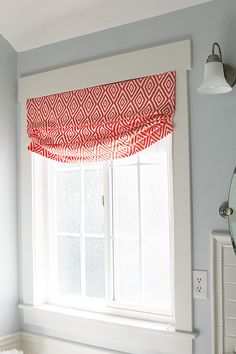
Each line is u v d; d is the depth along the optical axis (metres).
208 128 2.03
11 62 2.69
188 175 2.07
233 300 1.96
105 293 2.47
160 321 2.26
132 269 2.38
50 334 2.56
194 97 2.07
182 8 2.10
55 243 2.68
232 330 1.96
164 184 2.29
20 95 2.68
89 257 2.56
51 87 2.53
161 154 2.30
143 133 2.16
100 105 2.33
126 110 2.24
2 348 2.56
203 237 2.04
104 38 2.35
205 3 2.04
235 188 1.89
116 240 2.43
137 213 2.37
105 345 2.35
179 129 2.09
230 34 1.98
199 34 2.06
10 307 2.64
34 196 2.64
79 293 2.59
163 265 2.29
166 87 2.12
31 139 2.60
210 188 2.03
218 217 2.01
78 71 2.41
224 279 1.97
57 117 2.50
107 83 2.31
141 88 2.19
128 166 2.39
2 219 2.62
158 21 2.17
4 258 2.62
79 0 2.25
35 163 2.66
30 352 2.63
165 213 2.28
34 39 2.59
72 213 2.62
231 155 1.98
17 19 2.50
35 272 2.64
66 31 2.46
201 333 2.04
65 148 2.43
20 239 2.70
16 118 2.70
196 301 2.06
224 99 1.99
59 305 2.62
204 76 1.87
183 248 2.08
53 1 2.31
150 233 2.33
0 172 2.62
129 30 2.27
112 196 2.44
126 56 2.24
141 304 2.36
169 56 2.12
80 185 2.59
